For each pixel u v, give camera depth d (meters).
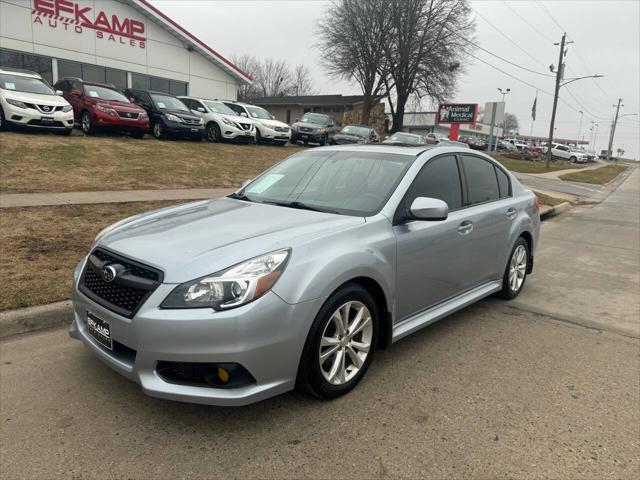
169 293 2.64
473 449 2.74
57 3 20.22
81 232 6.42
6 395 3.11
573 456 2.71
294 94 82.56
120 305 2.82
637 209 15.66
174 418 2.92
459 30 39.75
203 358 2.58
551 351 4.12
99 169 11.09
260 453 2.63
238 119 18.86
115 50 22.50
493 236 4.66
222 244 2.91
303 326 2.79
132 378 2.75
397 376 3.55
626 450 2.79
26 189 8.71
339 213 3.57
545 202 14.58
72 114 13.64
